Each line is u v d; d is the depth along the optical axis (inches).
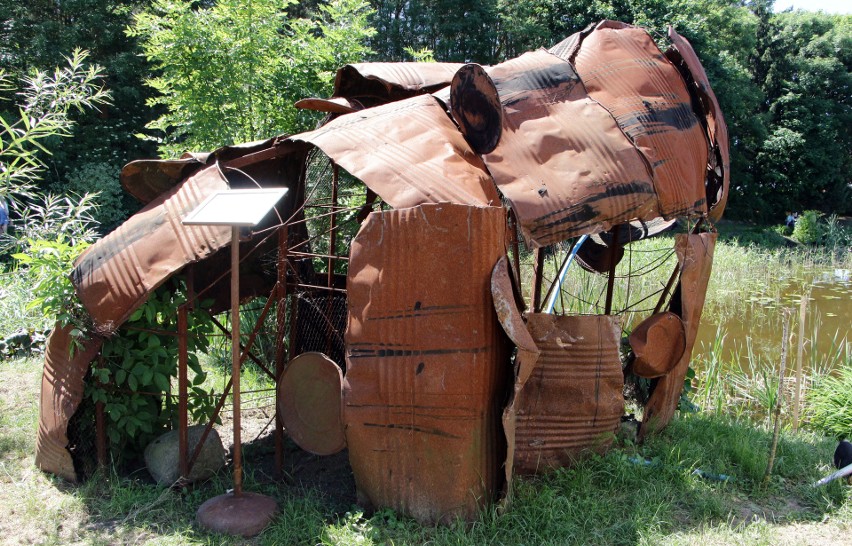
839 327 419.5
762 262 684.1
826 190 1156.5
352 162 147.6
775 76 1149.1
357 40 319.6
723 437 197.3
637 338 174.2
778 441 195.9
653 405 187.9
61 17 663.8
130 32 314.0
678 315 181.5
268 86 299.6
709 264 188.7
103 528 144.4
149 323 161.2
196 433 167.8
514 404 139.1
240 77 289.7
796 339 388.5
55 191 553.3
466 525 139.0
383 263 139.6
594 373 165.8
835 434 233.5
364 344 141.4
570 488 157.8
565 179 148.8
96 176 558.9
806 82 1101.7
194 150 295.9
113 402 162.2
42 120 215.3
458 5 795.4
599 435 170.1
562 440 165.8
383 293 139.6
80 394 157.6
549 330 160.9
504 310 135.3
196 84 293.4
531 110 158.4
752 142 1075.9
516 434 161.9
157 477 162.1
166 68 301.3
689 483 166.1
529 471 164.2
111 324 152.0
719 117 189.2
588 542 139.3
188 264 157.2
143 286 151.6
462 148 152.1
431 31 823.1
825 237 925.2
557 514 145.5
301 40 307.0
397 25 792.9
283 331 164.7
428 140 150.6
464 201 139.9
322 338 213.2
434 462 139.0
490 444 142.7
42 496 157.2
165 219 160.9
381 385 140.6
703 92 185.5
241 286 212.7
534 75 163.6
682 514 154.4
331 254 203.3
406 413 139.9
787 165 1097.4
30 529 143.6
